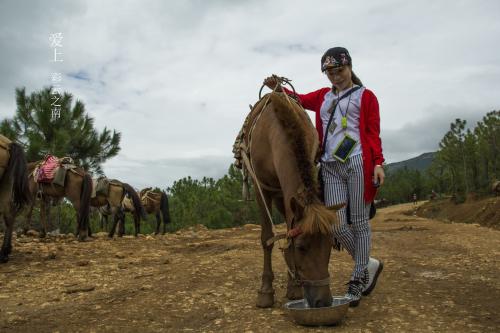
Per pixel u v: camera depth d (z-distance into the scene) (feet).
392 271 16.49
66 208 58.29
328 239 9.00
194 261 20.16
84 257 22.80
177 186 100.63
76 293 14.46
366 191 11.24
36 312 12.20
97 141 58.34
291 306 10.65
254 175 11.98
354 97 11.54
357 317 10.61
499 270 16.57
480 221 105.40
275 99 10.50
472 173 157.69
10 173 20.18
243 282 15.01
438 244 25.62
